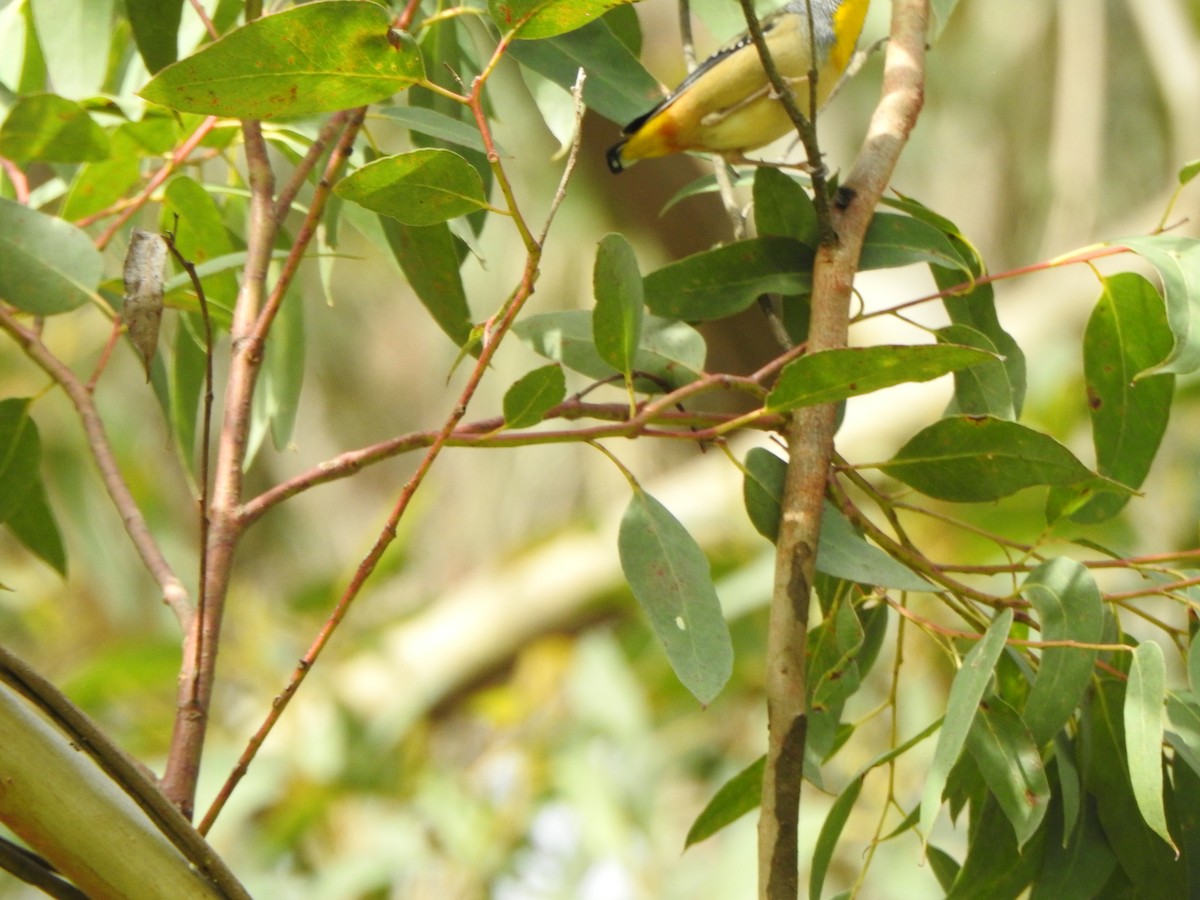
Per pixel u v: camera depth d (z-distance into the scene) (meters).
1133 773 1.32
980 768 1.34
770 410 1.33
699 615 1.33
